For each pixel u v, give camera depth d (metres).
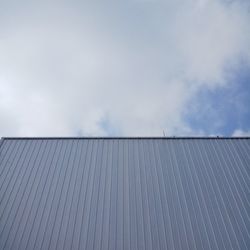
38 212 4.92
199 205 5.07
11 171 5.95
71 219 4.77
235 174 5.91
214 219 4.76
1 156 6.38
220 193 5.38
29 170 5.99
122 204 5.10
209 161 6.32
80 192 5.39
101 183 5.64
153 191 5.43
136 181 5.70
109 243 4.31
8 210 4.95
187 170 6.02
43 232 4.52
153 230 4.55
